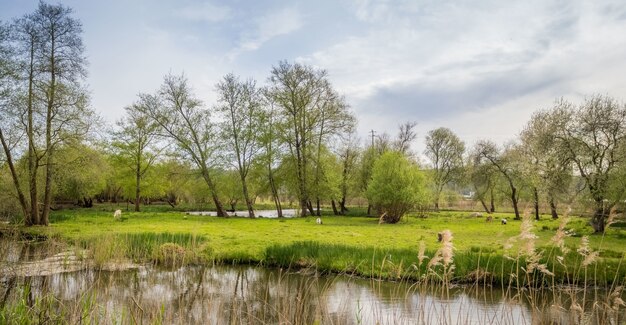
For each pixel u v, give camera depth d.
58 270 14.43
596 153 27.34
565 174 29.27
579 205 28.31
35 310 8.81
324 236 25.08
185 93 45.03
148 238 19.69
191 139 45.56
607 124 26.98
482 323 9.81
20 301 8.62
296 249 17.55
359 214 52.97
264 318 9.93
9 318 8.06
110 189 69.94
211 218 41.00
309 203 50.34
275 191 47.34
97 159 31.48
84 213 42.59
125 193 57.38
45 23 29.05
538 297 12.25
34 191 28.56
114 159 51.00
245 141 46.03
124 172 53.62
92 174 33.00
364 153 54.53
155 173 55.38
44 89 28.58
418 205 43.53
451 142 66.12
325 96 45.19
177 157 45.69
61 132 29.27
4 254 14.25
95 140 31.17
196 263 17.09
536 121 36.84
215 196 45.44
